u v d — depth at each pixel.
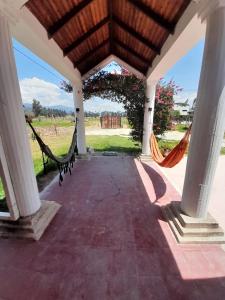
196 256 2.00
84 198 3.26
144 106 5.75
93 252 2.04
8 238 2.23
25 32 2.37
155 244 2.15
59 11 2.61
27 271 1.83
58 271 1.82
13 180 2.14
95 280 1.73
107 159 5.76
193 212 2.27
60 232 2.36
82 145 5.76
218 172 4.58
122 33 3.98
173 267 1.86
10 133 2.00
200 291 1.63
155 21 2.78
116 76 6.31
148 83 5.33
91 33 3.62
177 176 4.40
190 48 2.95
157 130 7.02
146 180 4.09
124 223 2.54
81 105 5.54
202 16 1.91
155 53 3.98
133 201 3.15
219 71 1.80
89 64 5.30
